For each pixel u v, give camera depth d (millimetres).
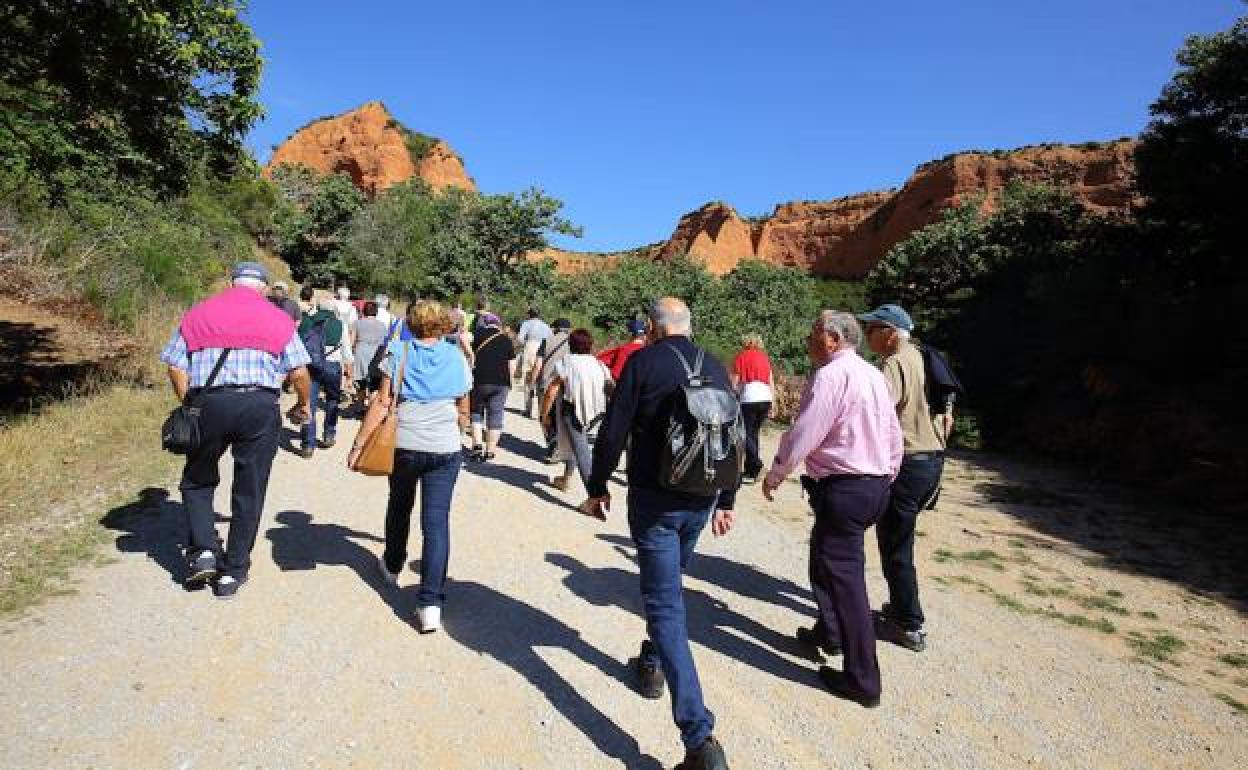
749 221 133625
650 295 36719
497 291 39406
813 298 54188
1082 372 13469
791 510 7293
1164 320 12727
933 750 3217
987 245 35031
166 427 3787
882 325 4191
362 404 9281
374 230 36969
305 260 36594
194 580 3949
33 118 8031
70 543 4438
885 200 111500
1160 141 17547
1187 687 4098
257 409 3848
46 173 8516
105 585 3953
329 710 3070
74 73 7262
